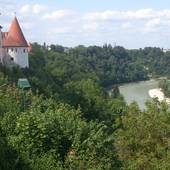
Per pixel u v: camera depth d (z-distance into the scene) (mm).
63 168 18156
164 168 25578
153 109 29516
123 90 199375
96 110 99188
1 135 19859
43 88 86812
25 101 32031
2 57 95750
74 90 110562
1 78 62688
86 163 18312
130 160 26969
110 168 18797
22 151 18484
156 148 27500
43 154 18641
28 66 100438
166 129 28266
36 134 19047
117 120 30453
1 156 17688
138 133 28422
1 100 27109
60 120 20016
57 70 141000
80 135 19391
